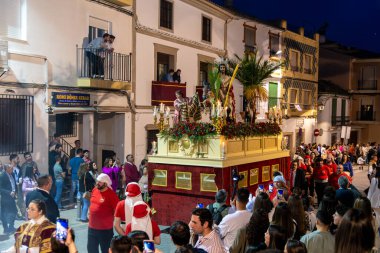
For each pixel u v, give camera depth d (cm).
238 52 2620
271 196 967
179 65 2084
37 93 1329
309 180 1575
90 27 1576
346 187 970
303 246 406
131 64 1753
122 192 1402
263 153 1332
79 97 1491
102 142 1805
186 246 427
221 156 1107
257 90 1472
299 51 3312
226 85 1274
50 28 1378
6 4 1249
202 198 1127
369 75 4141
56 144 1431
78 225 1148
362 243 413
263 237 514
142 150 1844
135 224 635
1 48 1154
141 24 1820
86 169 1202
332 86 3991
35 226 543
